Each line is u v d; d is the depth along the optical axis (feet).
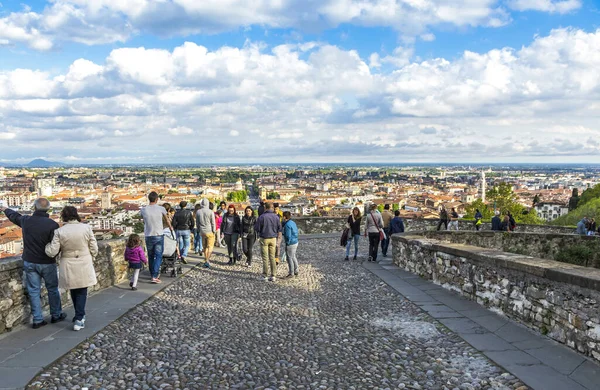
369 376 17.30
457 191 567.18
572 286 19.71
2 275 21.52
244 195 469.57
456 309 27.68
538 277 22.30
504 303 25.57
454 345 20.79
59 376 17.01
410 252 42.65
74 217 22.68
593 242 55.88
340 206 404.57
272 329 23.58
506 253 28.45
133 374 17.34
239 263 49.42
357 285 36.40
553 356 18.90
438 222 95.09
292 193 551.18
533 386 16.07
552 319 21.18
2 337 21.11
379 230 50.80
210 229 45.50
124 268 37.24
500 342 20.95
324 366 18.30
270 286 36.11
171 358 19.15
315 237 80.43
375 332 23.04
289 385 16.48
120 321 24.61
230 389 16.15
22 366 17.58
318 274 42.06
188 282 37.37
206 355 19.53
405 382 16.71
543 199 372.79
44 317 24.86
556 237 58.80
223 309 28.04
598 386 15.97
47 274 23.00
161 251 36.55
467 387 16.26
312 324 24.50
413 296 31.71
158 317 25.82
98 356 19.17
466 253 30.45
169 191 485.15
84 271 22.30
